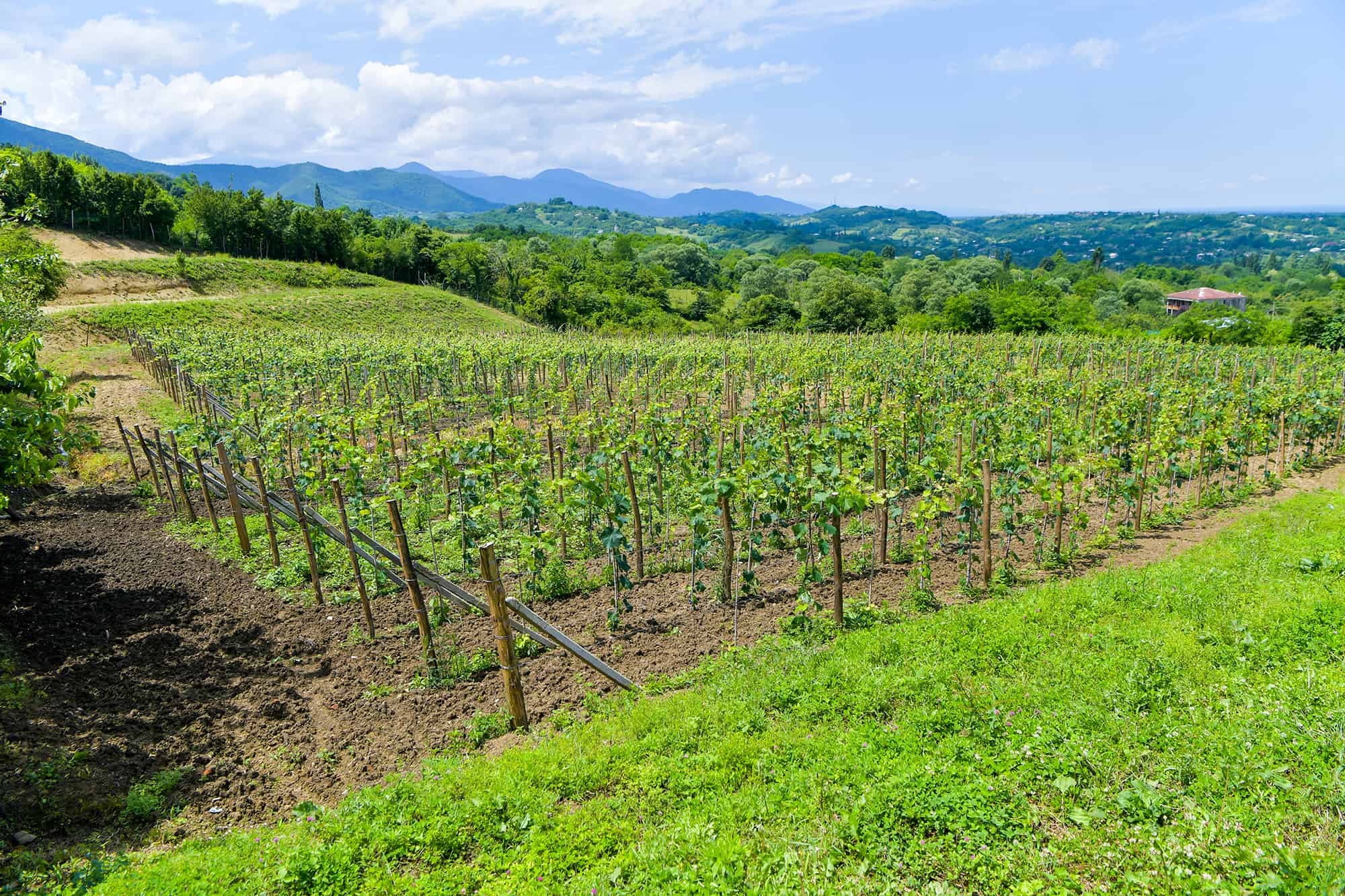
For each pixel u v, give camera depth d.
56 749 8.12
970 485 12.74
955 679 8.29
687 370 33.44
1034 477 13.59
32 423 9.90
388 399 23.42
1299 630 8.79
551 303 89.69
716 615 11.70
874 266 148.75
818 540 11.07
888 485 16.98
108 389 31.75
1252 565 11.55
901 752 7.07
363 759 8.34
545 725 8.71
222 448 14.43
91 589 12.90
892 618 11.16
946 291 89.19
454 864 6.18
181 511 17.30
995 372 28.95
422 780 7.51
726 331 79.75
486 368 34.31
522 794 6.89
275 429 18.80
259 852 6.41
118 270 63.91
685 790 6.86
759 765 7.04
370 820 6.77
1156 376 30.30
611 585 12.88
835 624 10.86
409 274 99.69
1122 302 100.62
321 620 11.89
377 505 9.96
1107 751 6.64
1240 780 6.03
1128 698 7.51
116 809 7.34
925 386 24.22
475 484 12.86
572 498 11.95
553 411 29.12
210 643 11.09
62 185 74.38
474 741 8.52
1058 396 24.09
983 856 5.61
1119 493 14.62
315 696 9.70
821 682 8.52
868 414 19.62
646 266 134.50
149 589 13.02
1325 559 11.31
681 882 5.55
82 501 17.88
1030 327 69.19
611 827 6.39
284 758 8.37
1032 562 13.56
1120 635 9.14
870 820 6.08
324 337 45.84
